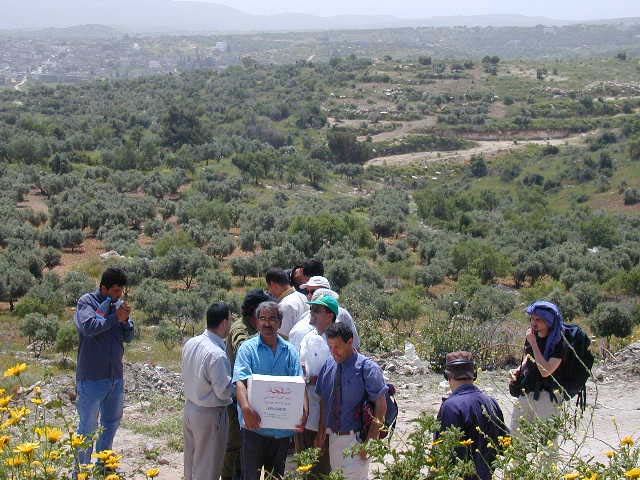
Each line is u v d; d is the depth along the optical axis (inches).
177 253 1523.1
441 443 139.1
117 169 3213.6
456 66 6948.8
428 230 2509.8
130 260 1553.9
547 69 6953.7
